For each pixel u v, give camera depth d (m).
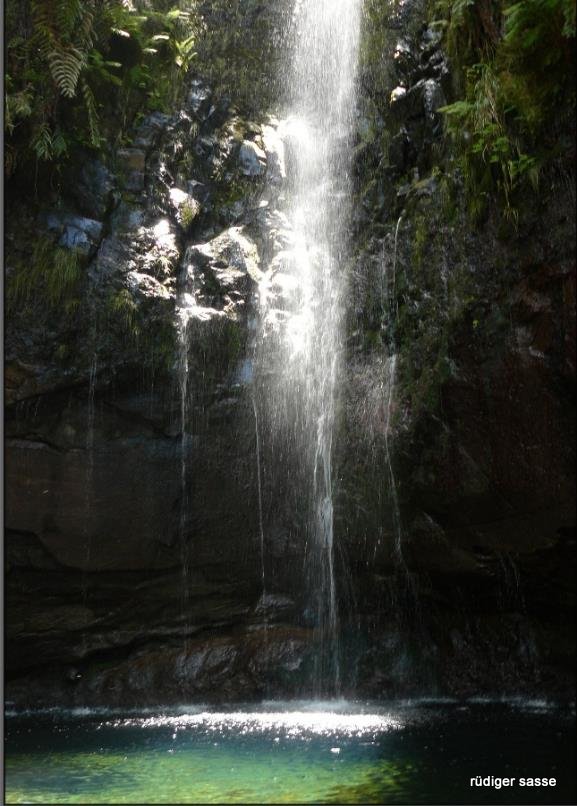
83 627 7.66
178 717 6.92
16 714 7.23
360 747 5.54
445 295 6.58
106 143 7.58
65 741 6.05
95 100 7.55
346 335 7.52
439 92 7.04
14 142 7.13
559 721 6.22
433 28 7.26
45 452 7.28
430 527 7.05
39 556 7.44
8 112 6.90
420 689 7.46
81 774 5.11
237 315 7.68
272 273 7.91
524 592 6.97
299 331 7.72
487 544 6.79
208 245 7.84
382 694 7.49
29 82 7.08
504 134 5.97
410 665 7.55
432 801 4.36
